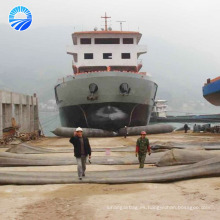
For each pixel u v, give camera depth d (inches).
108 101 1326.3
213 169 384.2
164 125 1542.8
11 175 390.6
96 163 549.3
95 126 1406.3
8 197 310.7
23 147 753.0
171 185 355.6
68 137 1424.7
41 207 268.2
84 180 378.3
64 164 558.9
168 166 450.0
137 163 549.0
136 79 1343.5
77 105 1382.9
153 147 690.2
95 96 1322.6
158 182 371.6
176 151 481.1
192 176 378.6
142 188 340.2
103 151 767.7
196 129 1824.6
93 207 263.1
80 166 382.6
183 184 355.6
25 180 376.2
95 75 1299.2
